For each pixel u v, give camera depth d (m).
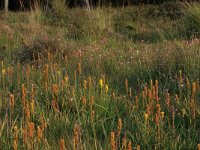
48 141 4.19
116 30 15.55
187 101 5.09
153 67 6.81
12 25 14.81
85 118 4.70
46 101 5.18
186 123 4.73
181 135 4.38
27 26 14.59
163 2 19.98
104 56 8.14
